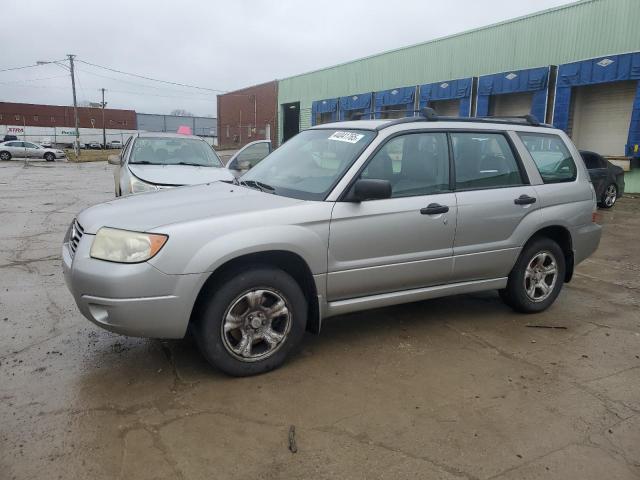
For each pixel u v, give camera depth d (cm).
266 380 354
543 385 357
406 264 407
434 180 427
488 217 444
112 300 318
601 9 1739
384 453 277
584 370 382
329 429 298
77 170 2914
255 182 436
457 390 348
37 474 253
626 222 1139
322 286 375
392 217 394
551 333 454
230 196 393
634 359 404
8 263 656
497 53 2133
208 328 339
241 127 4884
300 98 3734
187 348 402
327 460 270
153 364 374
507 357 402
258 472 260
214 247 330
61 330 434
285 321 366
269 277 352
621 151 1745
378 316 487
